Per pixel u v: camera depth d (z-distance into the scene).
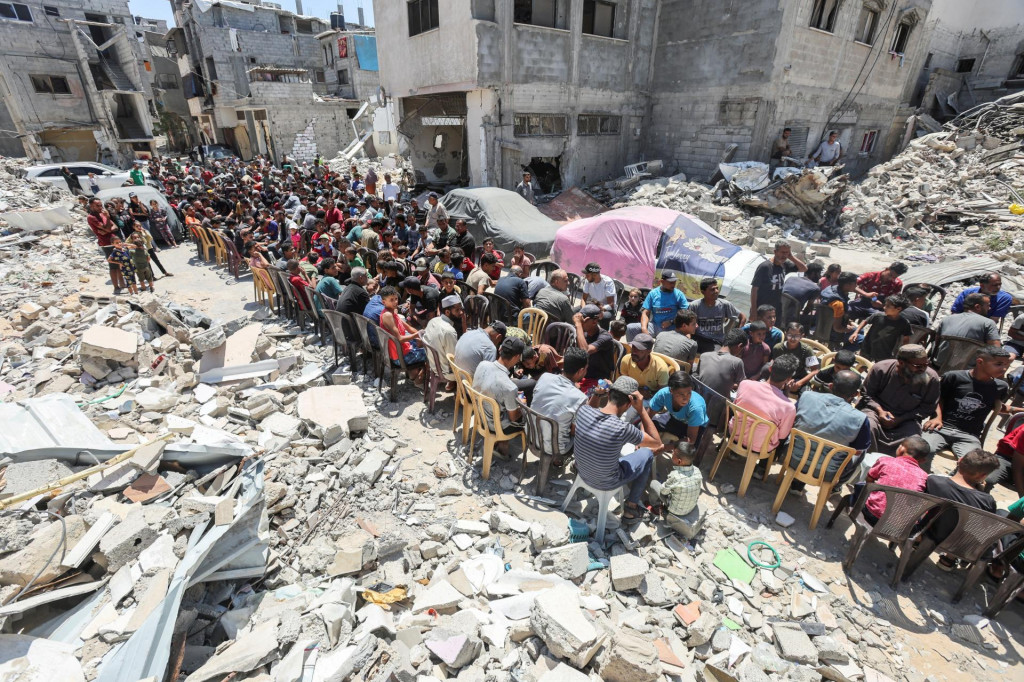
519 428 4.62
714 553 4.02
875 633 3.40
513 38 15.57
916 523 3.57
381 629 3.12
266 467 4.48
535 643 3.15
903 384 4.85
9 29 24.08
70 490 3.62
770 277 6.83
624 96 18.64
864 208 14.39
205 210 12.60
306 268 8.82
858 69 17.88
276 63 34.62
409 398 6.19
